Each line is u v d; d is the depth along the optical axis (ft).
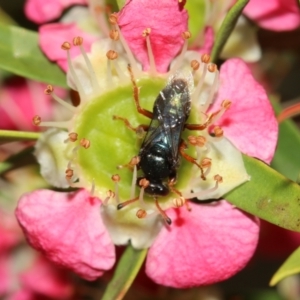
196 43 0.28
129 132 0.28
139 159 0.27
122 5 0.27
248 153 0.27
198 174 0.27
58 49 0.29
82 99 0.28
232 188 0.26
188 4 0.29
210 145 0.27
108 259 0.27
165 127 0.28
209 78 0.27
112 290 0.26
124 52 0.28
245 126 0.27
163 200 0.27
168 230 0.27
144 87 0.28
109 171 0.28
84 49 0.28
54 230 0.27
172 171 0.28
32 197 0.27
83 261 0.27
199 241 0.27
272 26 0.30
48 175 0.27
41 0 0.31
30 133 0.27
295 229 0.25
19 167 0.28
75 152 0.27
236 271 0.26
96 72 0.28
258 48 0.30
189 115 0.28
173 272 0.27
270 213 0.26
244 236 0.26
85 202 0.27
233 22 0.27
